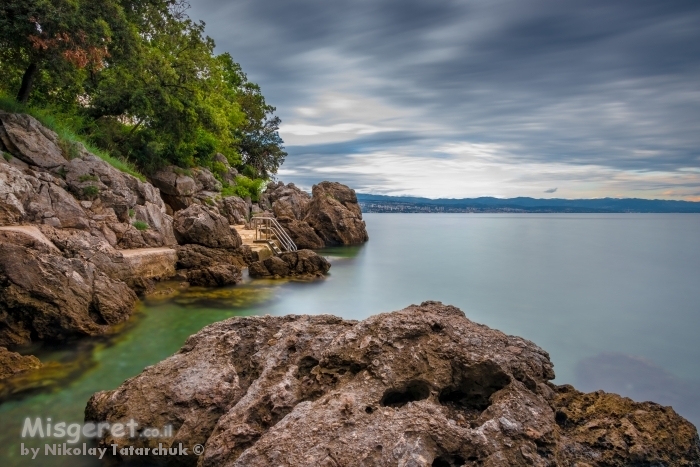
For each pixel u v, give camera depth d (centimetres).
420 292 2345
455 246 4778
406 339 651
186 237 2359
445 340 657
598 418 608
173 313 1571
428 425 505
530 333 1645
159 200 2545
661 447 565
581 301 2184
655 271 3055
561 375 1216
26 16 1631
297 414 539
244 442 547
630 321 1805
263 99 6406
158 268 1948
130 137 3012
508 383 611
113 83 2759
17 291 1098
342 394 563
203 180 3647
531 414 565
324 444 487
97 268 1400
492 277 2827
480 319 1848
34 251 1167
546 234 6756
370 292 2266
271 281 2272
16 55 1902
